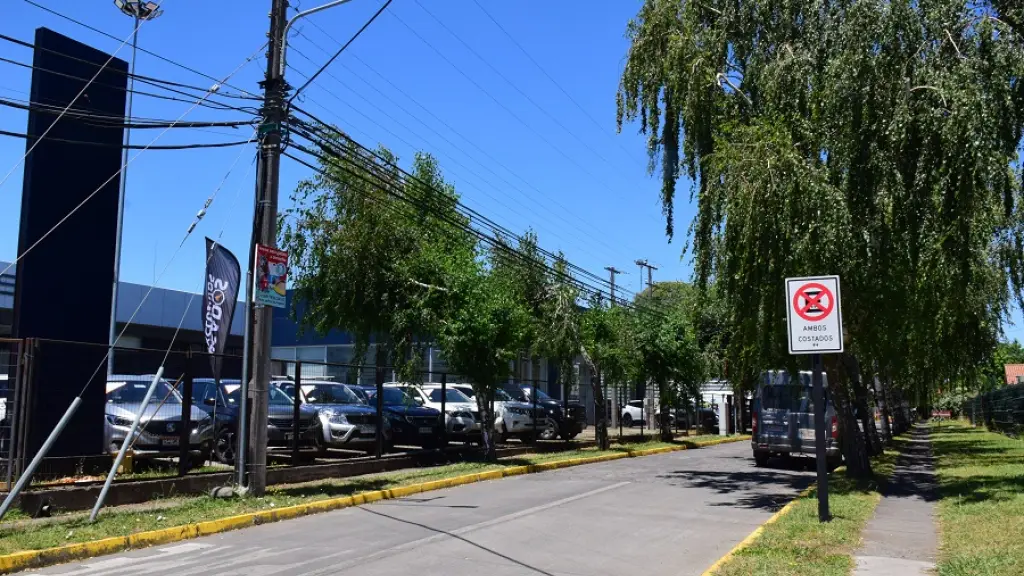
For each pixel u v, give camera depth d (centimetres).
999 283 1983
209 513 1116
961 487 1473
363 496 1353
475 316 1961
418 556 899
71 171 1416
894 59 1314
